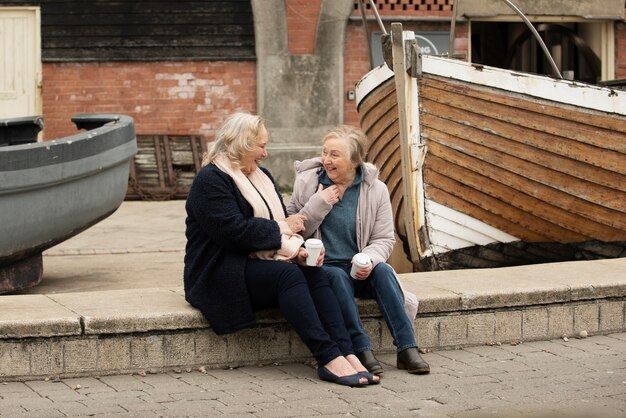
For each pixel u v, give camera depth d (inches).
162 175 641.6
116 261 412.5
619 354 269.1
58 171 316.5
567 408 220.5
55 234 323.3
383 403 224.4
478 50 737.6
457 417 214.4
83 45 665.6
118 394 230.5
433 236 377.1
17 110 665.0
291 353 260.7
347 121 687.7
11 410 217.8
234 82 677.3
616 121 367.9
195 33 674.8
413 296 261.7
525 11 689.6
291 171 678.5
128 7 669.9
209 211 243.6
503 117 364.2
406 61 359.3
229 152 248.5
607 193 377.4
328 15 676.1
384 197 264.5
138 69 670.5
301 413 216.7
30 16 662.5
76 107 666.8
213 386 238.2
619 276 303.0
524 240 390.0
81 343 243.3
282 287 242.4
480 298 275.7
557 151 368.5
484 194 375.6
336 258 262.2
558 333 286.4
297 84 679.7
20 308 253.6
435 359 263.9
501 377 246.2
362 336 248.7
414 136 364.8
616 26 708.7
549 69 725.3
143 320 247.0
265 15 674.2
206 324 251.8
